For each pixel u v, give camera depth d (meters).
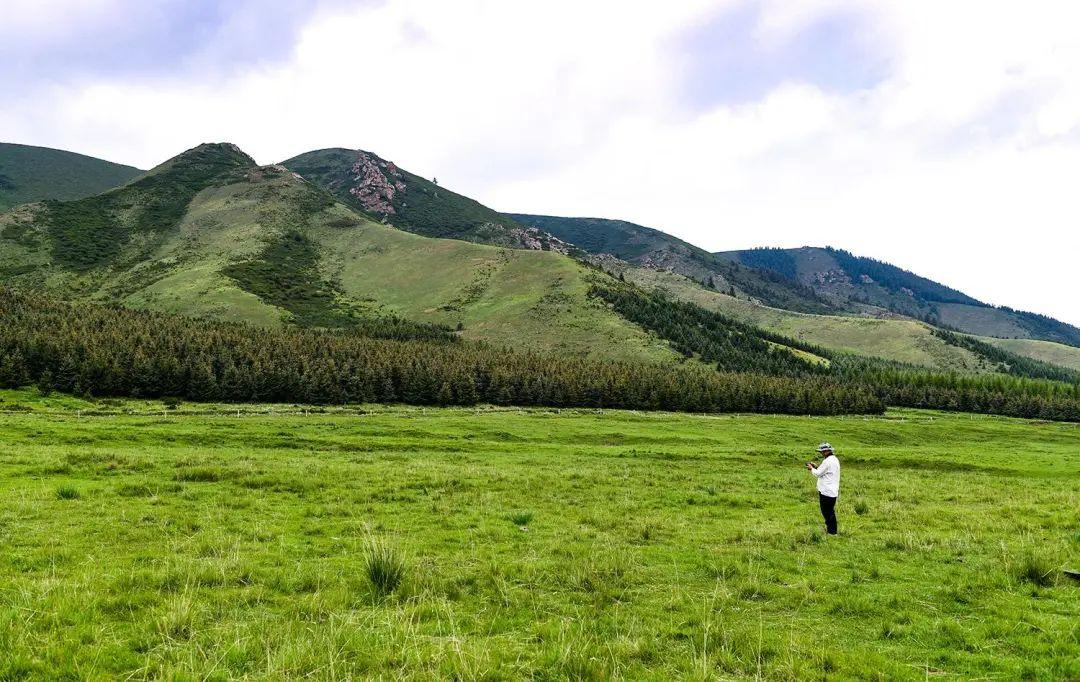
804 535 17.94
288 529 17.62
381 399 123.75
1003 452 71.88
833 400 153.75
